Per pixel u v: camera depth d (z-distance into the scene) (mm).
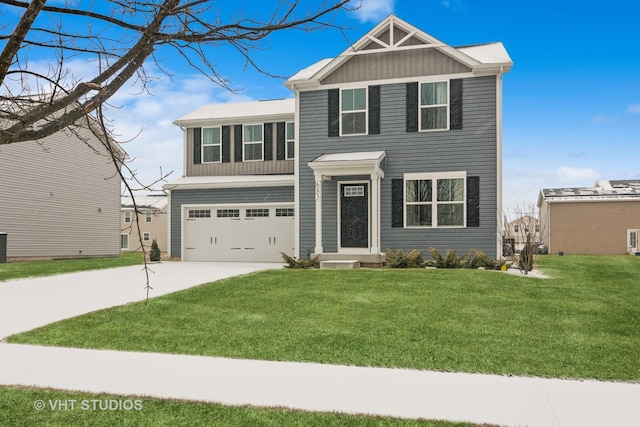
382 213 18938
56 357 7184
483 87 18188
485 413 5020
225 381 6090
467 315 9539
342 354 7238
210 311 10219
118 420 4852
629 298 11469
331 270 16312
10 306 10906
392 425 4688
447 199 18391
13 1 2949
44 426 4695
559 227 39750
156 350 7562
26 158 25188
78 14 2984
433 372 6426
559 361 6809
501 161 17984
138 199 46250
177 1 2945
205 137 24281
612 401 5363
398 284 13008
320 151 19797
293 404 5293
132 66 3236
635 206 38562
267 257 22281
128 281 14898
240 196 22484
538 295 11555
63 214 27453
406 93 18922
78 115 3061
